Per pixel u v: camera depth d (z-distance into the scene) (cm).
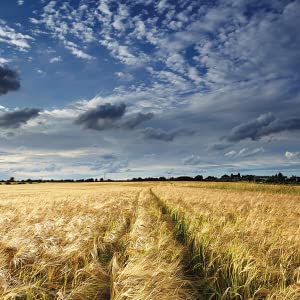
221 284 629
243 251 682
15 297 511
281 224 1059
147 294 473
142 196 3150
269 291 534
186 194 2991
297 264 697
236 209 1582
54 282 561
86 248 720
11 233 787
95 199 2352
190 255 827
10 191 6166
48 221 1028
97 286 553
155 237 842
